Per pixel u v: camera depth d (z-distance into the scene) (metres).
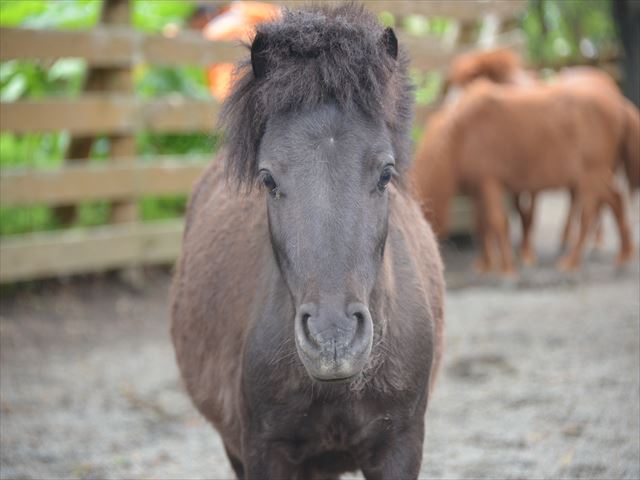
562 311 8.73
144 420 6.46
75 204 9.80
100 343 8.19
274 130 3.25
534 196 10.67
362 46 3.25
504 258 10.12
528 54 15.84
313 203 3.08
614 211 10.43
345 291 3.01
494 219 10.23
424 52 11.60
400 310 3.57
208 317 4.14
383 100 3.26
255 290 3.73
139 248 9.80
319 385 3.42
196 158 10.95
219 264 4.12
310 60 3.22
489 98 10.25
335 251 3.04
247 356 3.58
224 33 10.73
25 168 9.28
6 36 8.74
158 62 9.85
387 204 3.32
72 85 10.79
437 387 6.87
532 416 6.16
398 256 3.71
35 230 9.82
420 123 11.80
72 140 9.91
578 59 14.98
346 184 3.11
